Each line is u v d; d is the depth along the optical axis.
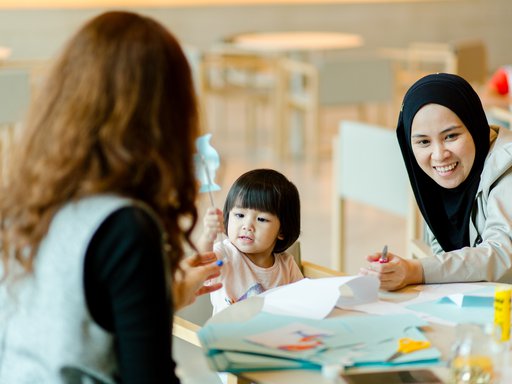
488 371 1.85
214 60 8.58
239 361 1.92
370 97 8.31
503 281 2.63
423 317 2.28
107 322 1.70
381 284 2.49
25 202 1.69
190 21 11.21
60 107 1.69
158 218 1.70
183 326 2.55
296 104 8.66
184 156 1.76
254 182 2.91
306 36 9.71
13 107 6.83
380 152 4.91
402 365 1.95
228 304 2.92
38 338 1.71
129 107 1.65
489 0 12.42
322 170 8.60
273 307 2.28
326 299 2.28
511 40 12.58
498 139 2.84
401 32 12.10
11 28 10.42
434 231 3.02
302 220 6.87
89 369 1.69
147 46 1.69
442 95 2.74
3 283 1.78
